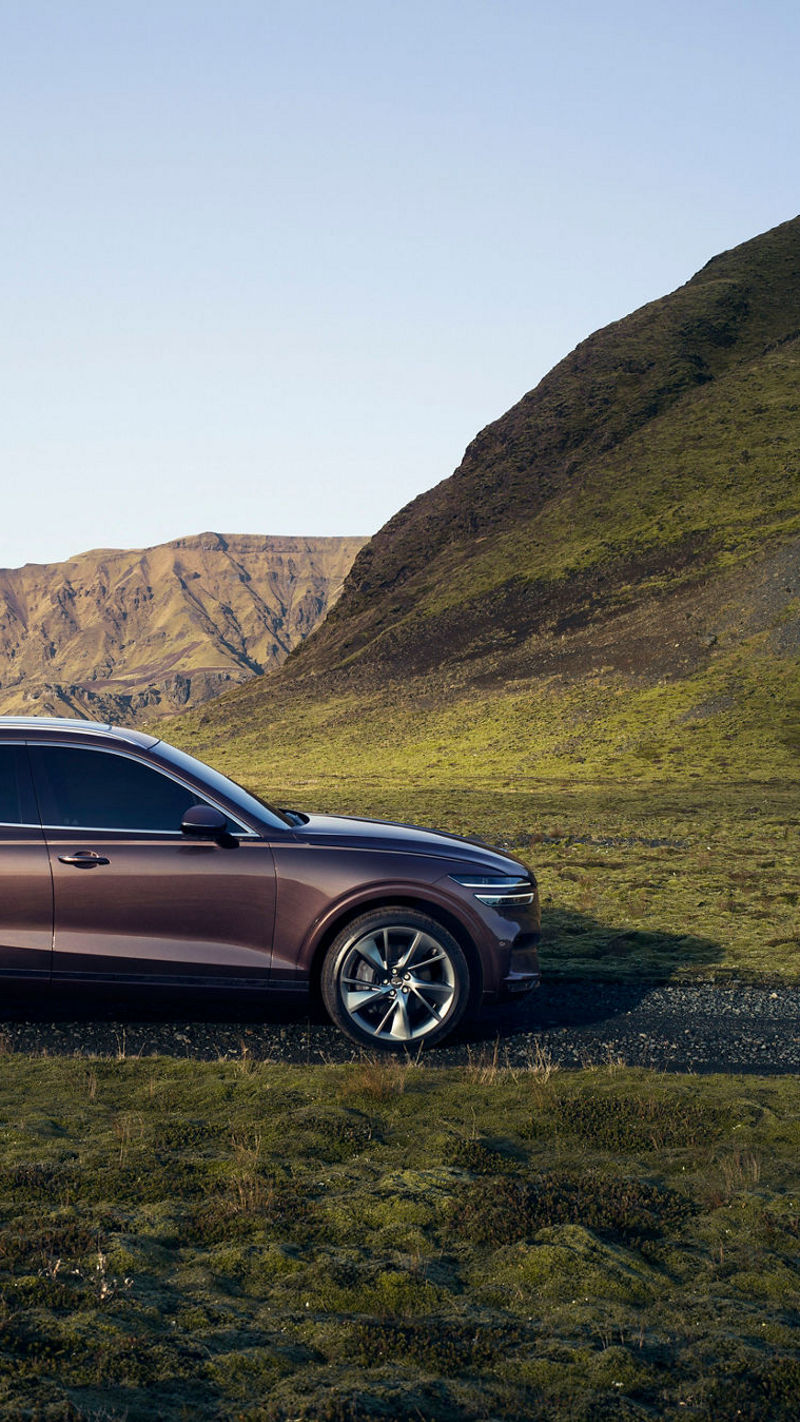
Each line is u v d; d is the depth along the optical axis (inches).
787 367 6264.8
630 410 6422.2
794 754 2795.3
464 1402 109.0
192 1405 107.0
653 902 542.9
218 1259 139.1
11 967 254.8
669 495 5339.6
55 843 256.2
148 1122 193.3
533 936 271.0
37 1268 135.0
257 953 257.8
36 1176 163.6
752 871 695.7
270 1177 168.1
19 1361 112.7
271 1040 264.4
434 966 262.1
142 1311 124.8
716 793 2153.1
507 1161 178.7
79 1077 222.8
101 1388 109.2
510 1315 128.6
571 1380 113.7
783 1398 111.9
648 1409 109.4
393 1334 121.0
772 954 399.9
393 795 2114.9
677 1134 193.6
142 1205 157.2
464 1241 148.8
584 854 834.8
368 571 6633.9
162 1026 274.2
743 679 3472.0
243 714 4901.6
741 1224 156.2
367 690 4702.3
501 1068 242.2
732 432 5708.7
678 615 4170.8
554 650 4357.8
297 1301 130.2
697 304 7303.2
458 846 273.7
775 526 4628.4
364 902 257.9
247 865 256.7
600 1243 146.6
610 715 3479.3
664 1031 286.2
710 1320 128.2
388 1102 209.9
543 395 7007.9
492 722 3754.9
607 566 4911.4
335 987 257.9
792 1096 219.5
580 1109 204.5
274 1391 110.3
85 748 265.1
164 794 263.9
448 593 5433.1
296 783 2928.2
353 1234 149.1
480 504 6382.9
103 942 255.0
